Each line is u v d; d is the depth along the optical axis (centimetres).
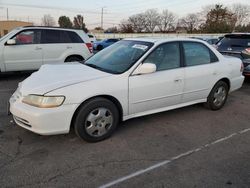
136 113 407
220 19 7375
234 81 546
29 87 346
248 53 740
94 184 276
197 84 471
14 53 763
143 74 394
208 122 464
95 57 466
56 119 328
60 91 329
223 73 512
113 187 272
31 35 788
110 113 371
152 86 404
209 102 516
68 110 332
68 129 340
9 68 768
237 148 367
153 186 276
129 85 380
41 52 801
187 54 459
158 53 419
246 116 502
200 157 338
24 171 294
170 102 442
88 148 352
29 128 337
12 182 274
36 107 325
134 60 398
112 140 378
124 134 401
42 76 375
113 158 329
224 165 320
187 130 425
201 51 486
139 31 8581
